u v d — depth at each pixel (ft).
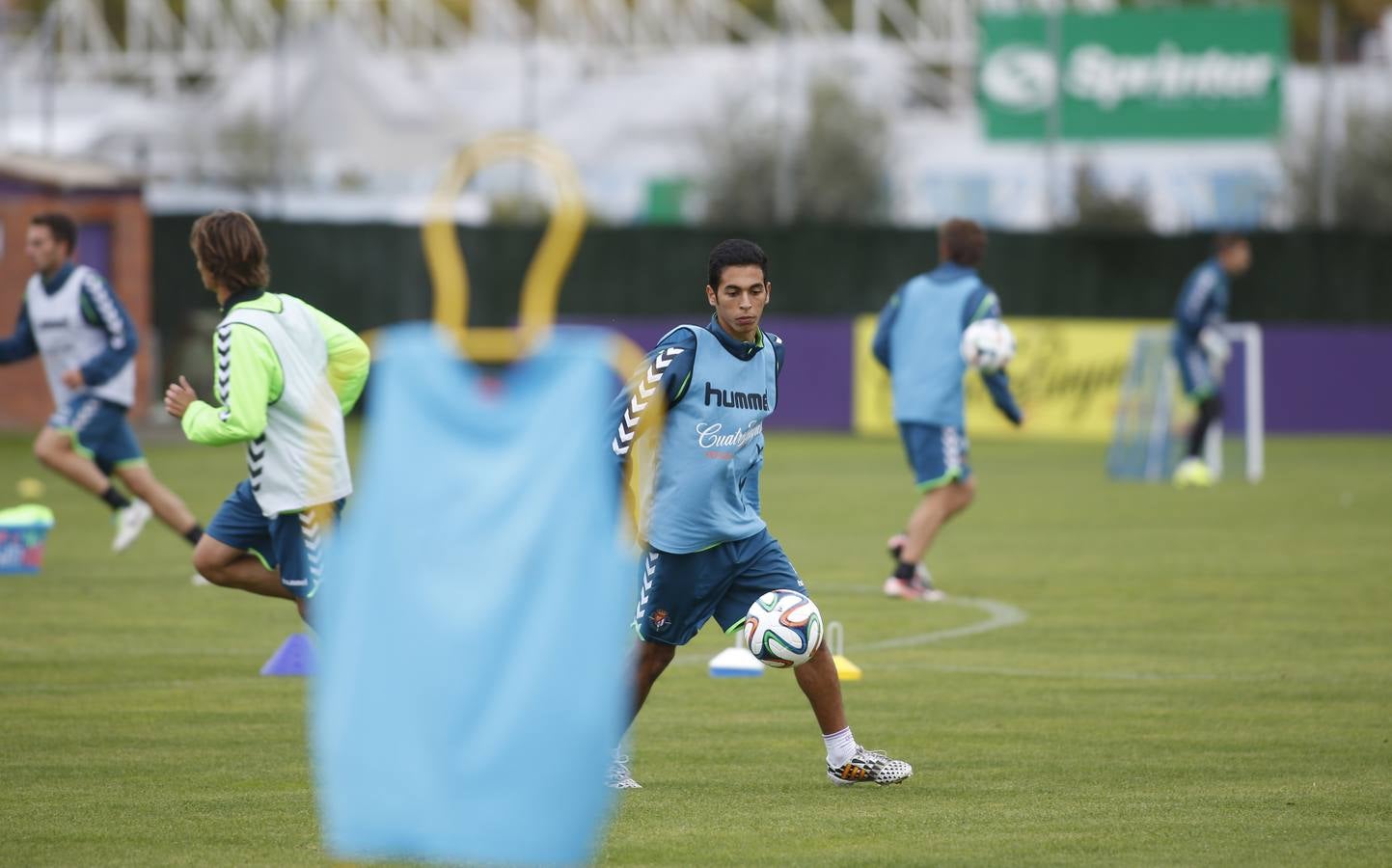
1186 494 218.59
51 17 394.93
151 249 307.58
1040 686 98.27
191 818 68.13
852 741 73.92
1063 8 543.39
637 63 579.07
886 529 179.22
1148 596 133.59
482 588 44.29
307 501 78.84
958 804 71.20
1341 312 346.54
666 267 338.54
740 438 69.41
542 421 44.88
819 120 515.91
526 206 485.15
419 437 44.86
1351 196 502.38
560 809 44.52
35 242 131.54
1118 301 344.90
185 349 307.99
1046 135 506.07
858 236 339.36
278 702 92.17
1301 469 256.52
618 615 45.21
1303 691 96.94
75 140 504.84
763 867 61.31
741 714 90.48
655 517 69.56
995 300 129.49
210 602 128.06
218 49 625.41
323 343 79.56
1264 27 501.97
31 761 78.23
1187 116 506.48
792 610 70.64
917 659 106.83
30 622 118.52
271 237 322.34
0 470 231.30
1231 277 344.28
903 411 130.11
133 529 136.77
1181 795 73.05
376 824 44.65
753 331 69.67
